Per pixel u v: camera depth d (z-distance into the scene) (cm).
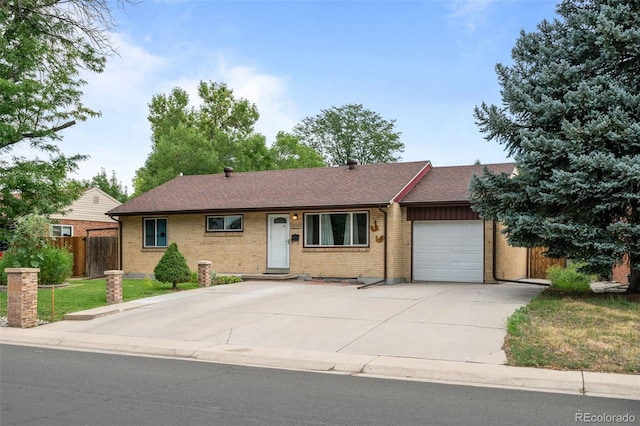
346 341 1016
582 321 1088
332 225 2070
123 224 2441
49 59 2034
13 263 1858
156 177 3784
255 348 986
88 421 582
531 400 679
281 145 4306
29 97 1908
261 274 2148
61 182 2214
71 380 777
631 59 1345
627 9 1311
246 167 4053
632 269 1445
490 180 1517
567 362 826
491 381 772
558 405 656
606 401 677
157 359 944
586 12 1386
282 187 2312
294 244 2114
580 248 1349
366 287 1792
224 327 1165
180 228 2331
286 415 608
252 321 1214
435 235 2011
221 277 1969
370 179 2208
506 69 1558
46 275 1922
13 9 1888
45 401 663
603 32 1302
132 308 1416
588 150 1318
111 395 693
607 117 1262
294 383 765
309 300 1474
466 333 1033
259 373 831
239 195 2305
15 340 1136
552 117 1385
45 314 1378
